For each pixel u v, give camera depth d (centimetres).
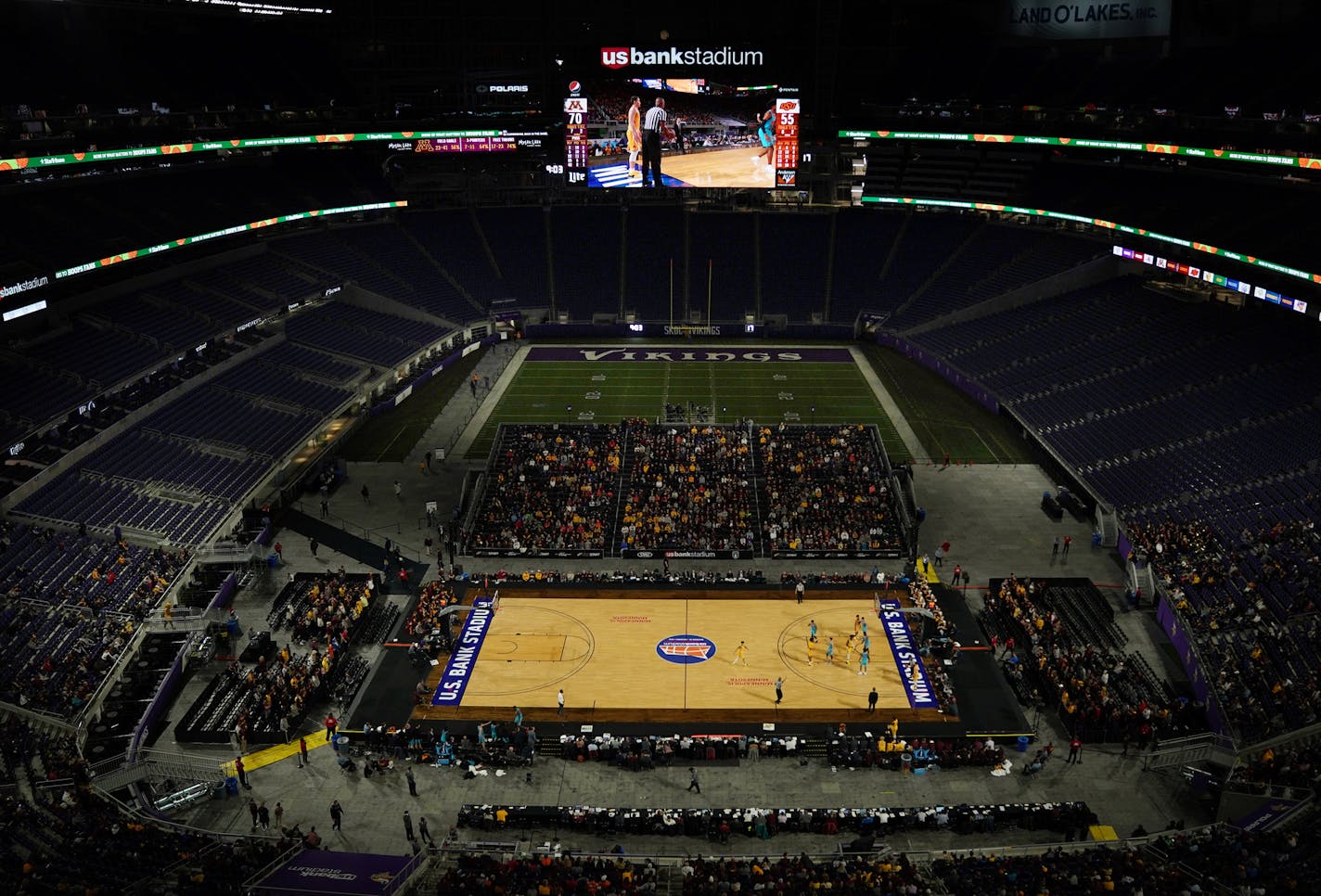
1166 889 2864
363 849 3400
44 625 4403
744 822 3459
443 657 4491
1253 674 3969
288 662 4362
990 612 4803
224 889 2881
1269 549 4741
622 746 3859
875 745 3869
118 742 3869
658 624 4750
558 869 3108
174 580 4806
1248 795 3422
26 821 3244
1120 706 3991
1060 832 3456
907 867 3080
